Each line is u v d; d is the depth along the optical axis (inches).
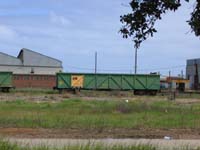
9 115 1144.8
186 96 2721.5
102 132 859.4
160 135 829.2
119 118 1125.1
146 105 1508.4
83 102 1798.7
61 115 1178.0
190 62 4805.6
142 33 378.3
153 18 372.2
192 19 369.1
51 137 759.1
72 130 880.3
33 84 4185.5
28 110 1354.6
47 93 2812.5
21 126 933.8
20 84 4146.2
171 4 359.3
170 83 3705.7
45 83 4220.0
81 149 509.4
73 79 2957.7
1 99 2027.6
